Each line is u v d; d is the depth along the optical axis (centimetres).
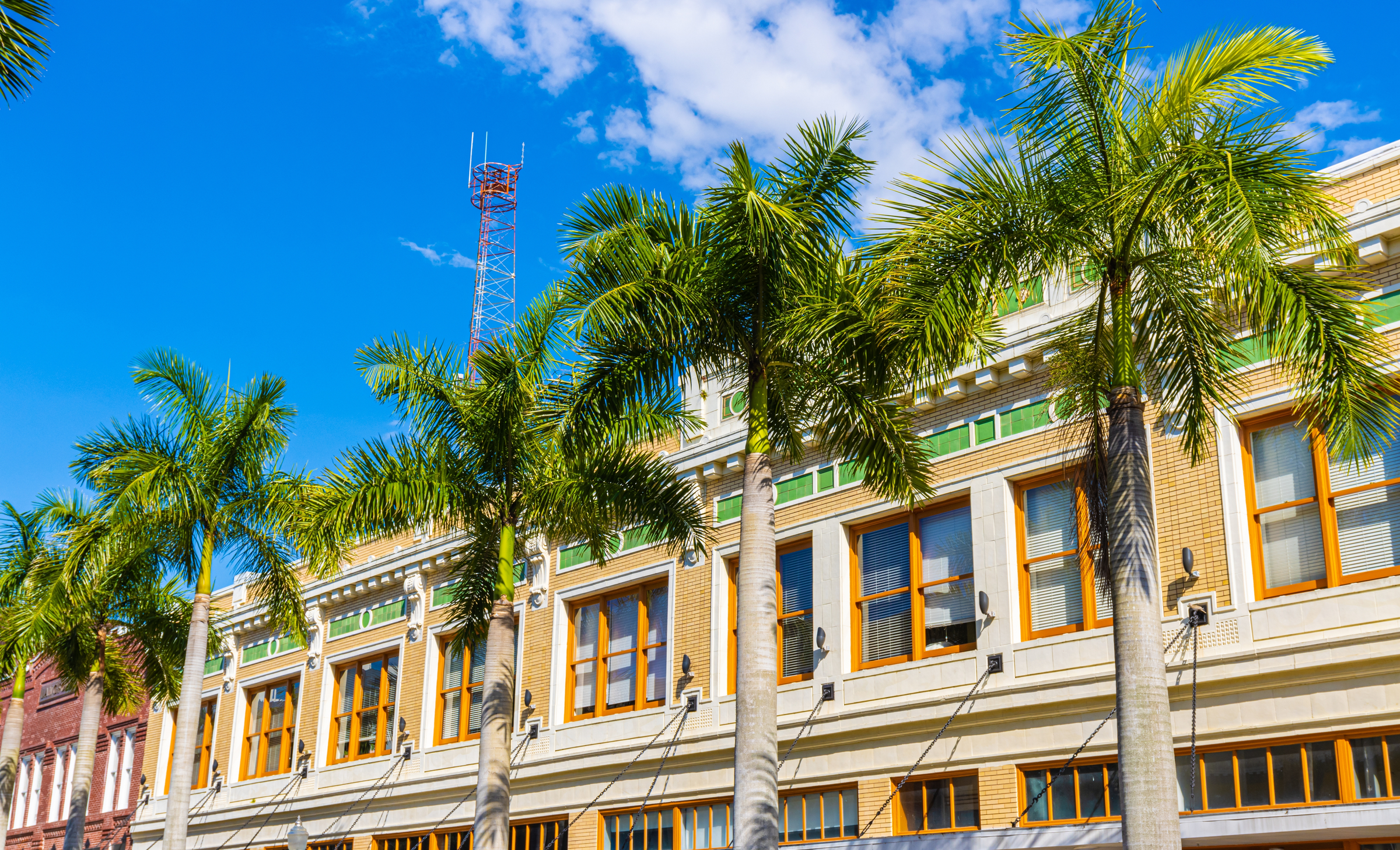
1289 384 1711
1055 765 1861
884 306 1348
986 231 1297
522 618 2891
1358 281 1720
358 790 3209
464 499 2053
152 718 4188
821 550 2294
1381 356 1241
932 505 2170
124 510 2322
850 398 1666
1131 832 1141
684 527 2041
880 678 2136
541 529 2131
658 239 1672
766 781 1469
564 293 1658
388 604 3362
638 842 2473
